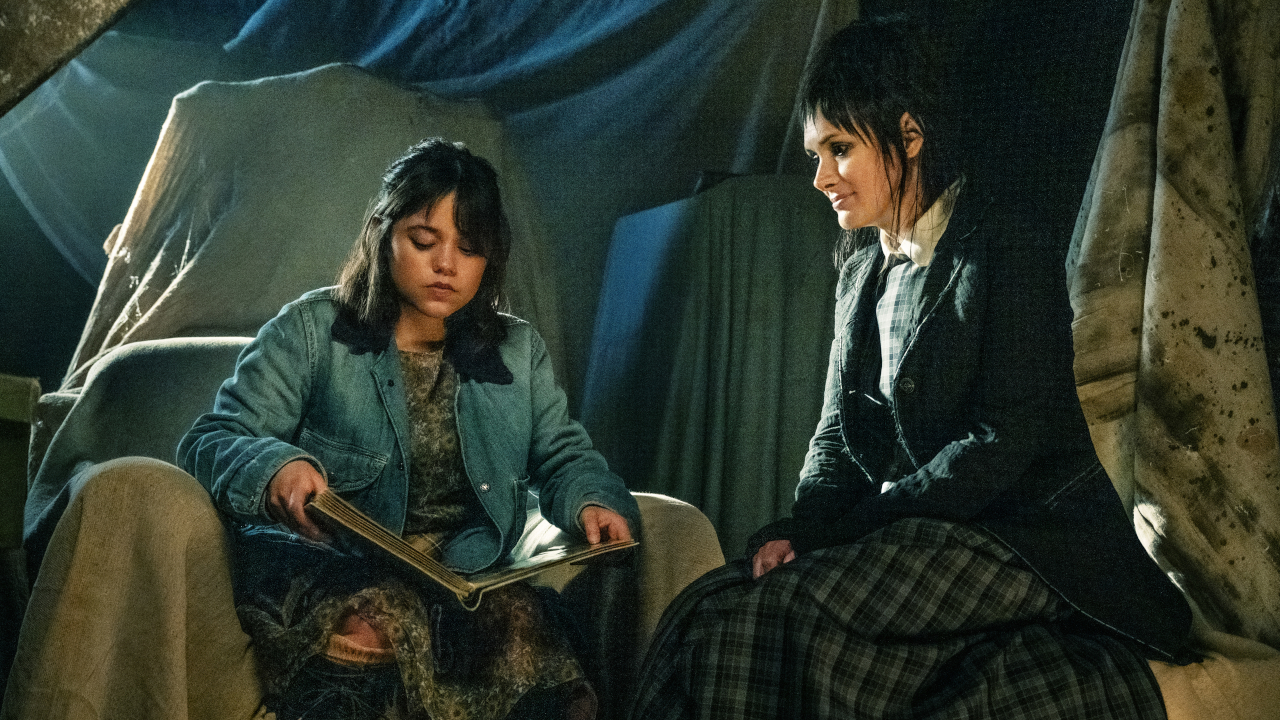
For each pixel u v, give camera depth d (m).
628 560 1.99
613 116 3.59
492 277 2.05
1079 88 2.72
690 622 1.75
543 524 2.18
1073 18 2.73
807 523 1.86
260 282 2.92
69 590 1.69
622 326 3.37
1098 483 1.83
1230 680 1.85
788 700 1.63
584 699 1.85
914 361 1.81
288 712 1.75
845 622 1.64
